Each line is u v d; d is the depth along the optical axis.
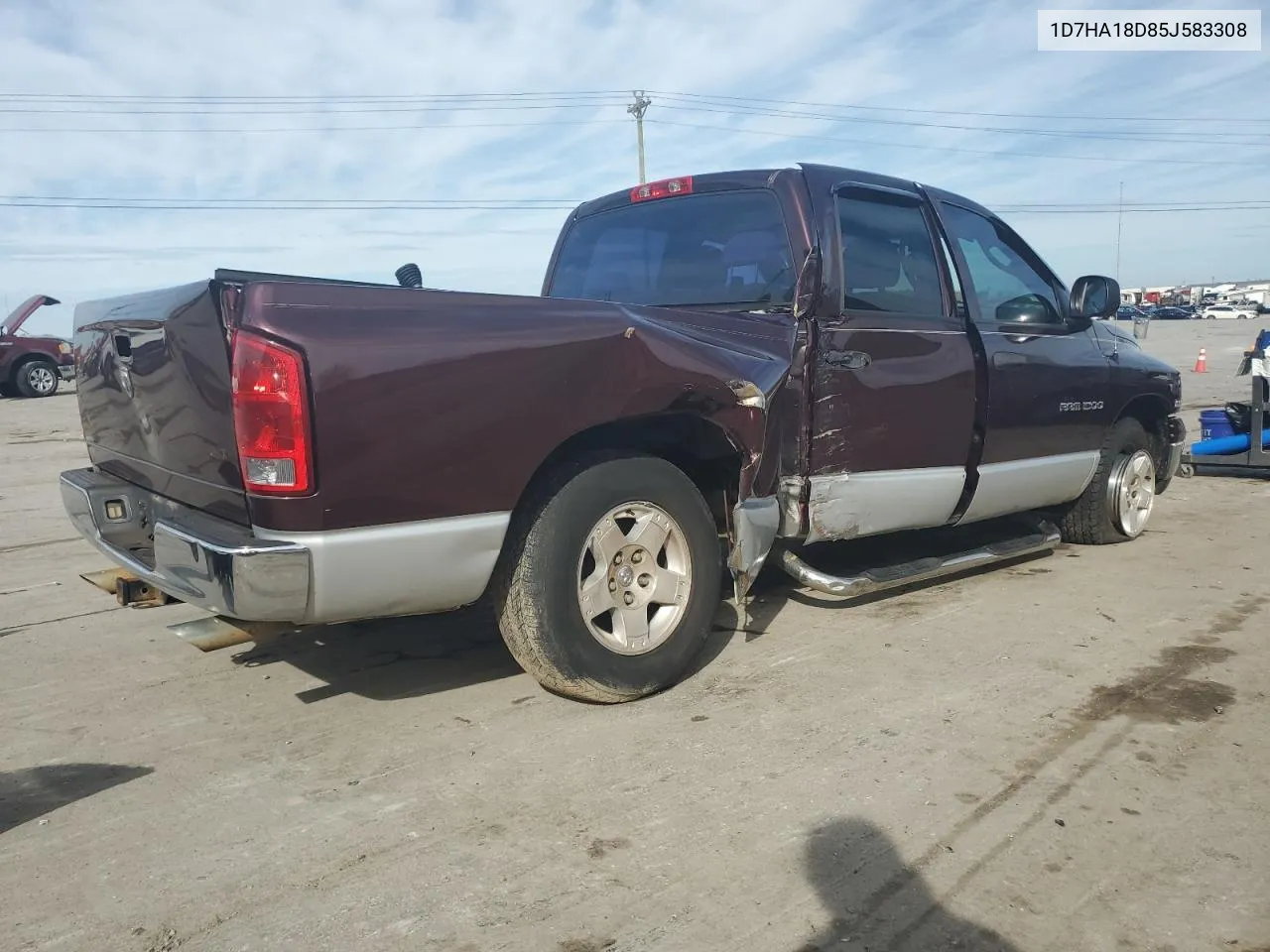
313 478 2.76
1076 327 5.46
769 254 4.25
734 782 2.95
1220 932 2.23
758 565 3.83
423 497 2.95
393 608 3.02
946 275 4.69
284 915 2.32
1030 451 5.12
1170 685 3.71
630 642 3.51
